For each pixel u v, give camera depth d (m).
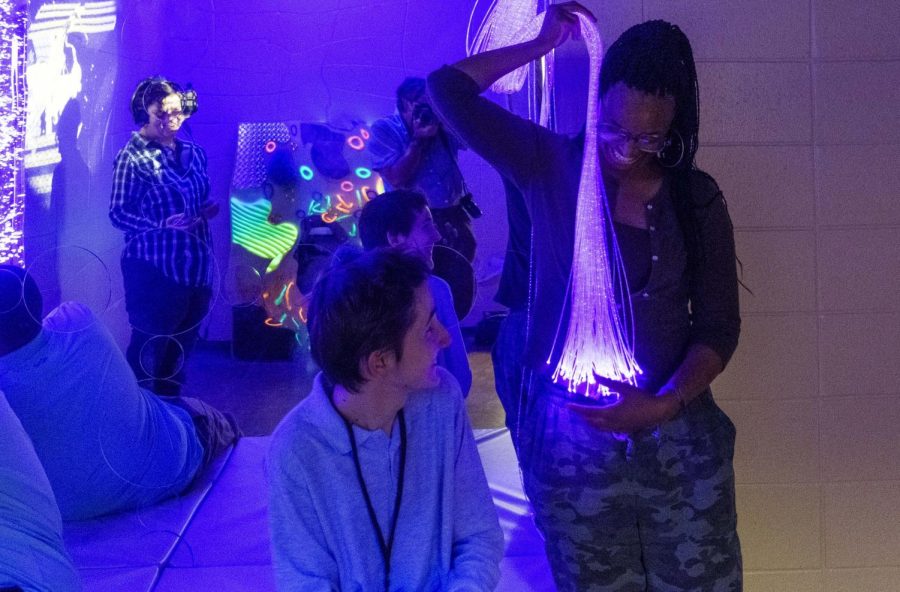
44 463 2.67
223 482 3.12
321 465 1.36
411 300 1.30
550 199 1.73
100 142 4.02
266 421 3.70
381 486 1.39
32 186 3.60
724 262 1.70
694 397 1.65
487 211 3.89
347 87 4.00
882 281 2.34
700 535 1.69
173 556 2.57
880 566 2.40
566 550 1.73
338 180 3.94
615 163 1.64
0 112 3.30
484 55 1.71
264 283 4.12
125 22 4.14
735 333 1.71
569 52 2.15
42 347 2.62
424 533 1.41
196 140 4.09
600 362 1.67
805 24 2.28
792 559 2.40
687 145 1.65
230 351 4.22
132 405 2.80
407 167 2.97
